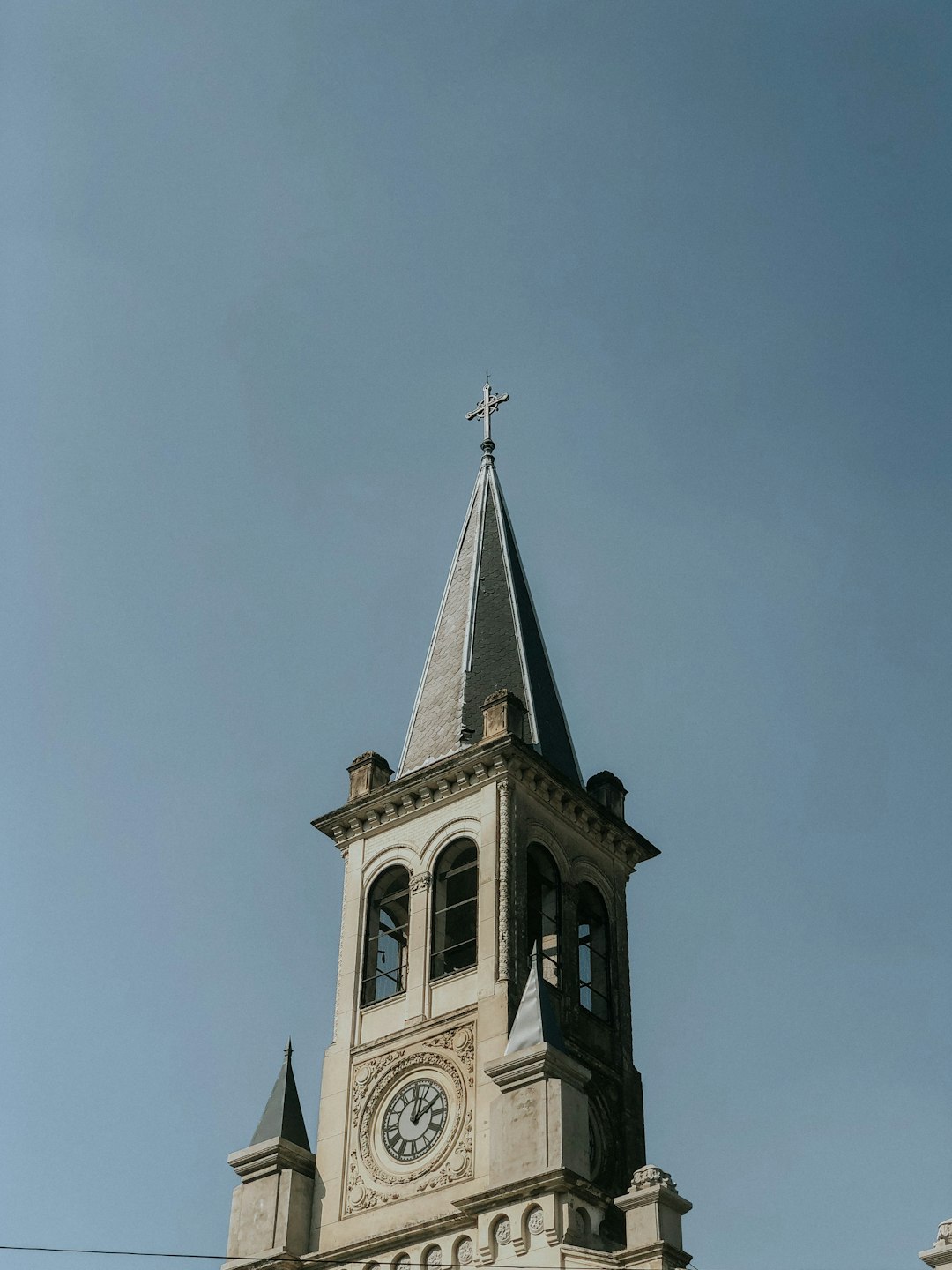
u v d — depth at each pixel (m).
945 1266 46.31
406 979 57.06
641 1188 48.12
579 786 60.97
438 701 64.69
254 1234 53.69
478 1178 51.16
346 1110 55.53
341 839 61.72
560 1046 52.00
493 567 69.06
